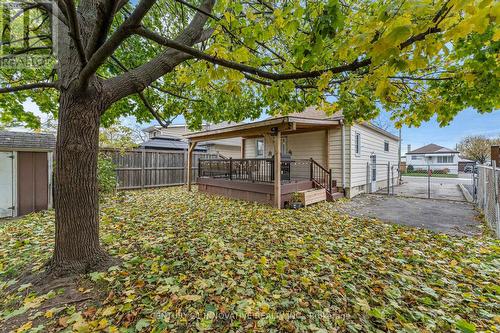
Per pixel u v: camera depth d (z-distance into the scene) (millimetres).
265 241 3600
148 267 2566
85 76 2016
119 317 1788
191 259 2824
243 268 2643
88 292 2092
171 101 5074
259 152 11188
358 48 1398
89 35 2426
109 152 9078
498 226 4008
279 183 6418
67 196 2357
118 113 5031
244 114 5160
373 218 5336
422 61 1403
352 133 8570
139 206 6301
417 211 6160
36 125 5371
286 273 2570
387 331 1739
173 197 7977
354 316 1903
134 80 2605
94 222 2518
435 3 1267
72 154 2336
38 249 3133
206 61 1964
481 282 2447
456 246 3494
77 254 2383
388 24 1279
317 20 1574
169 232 3926
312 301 2078
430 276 2586
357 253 3193
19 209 5824
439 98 3113
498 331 1735
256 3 2295
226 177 8594
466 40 2393
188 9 3828
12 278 2395
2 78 4016
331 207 6641
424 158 32250
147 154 10305
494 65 2336
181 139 16672
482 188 6102
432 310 1982
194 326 1737
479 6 1044
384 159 12562
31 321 1743
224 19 2000
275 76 2068
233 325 1770
